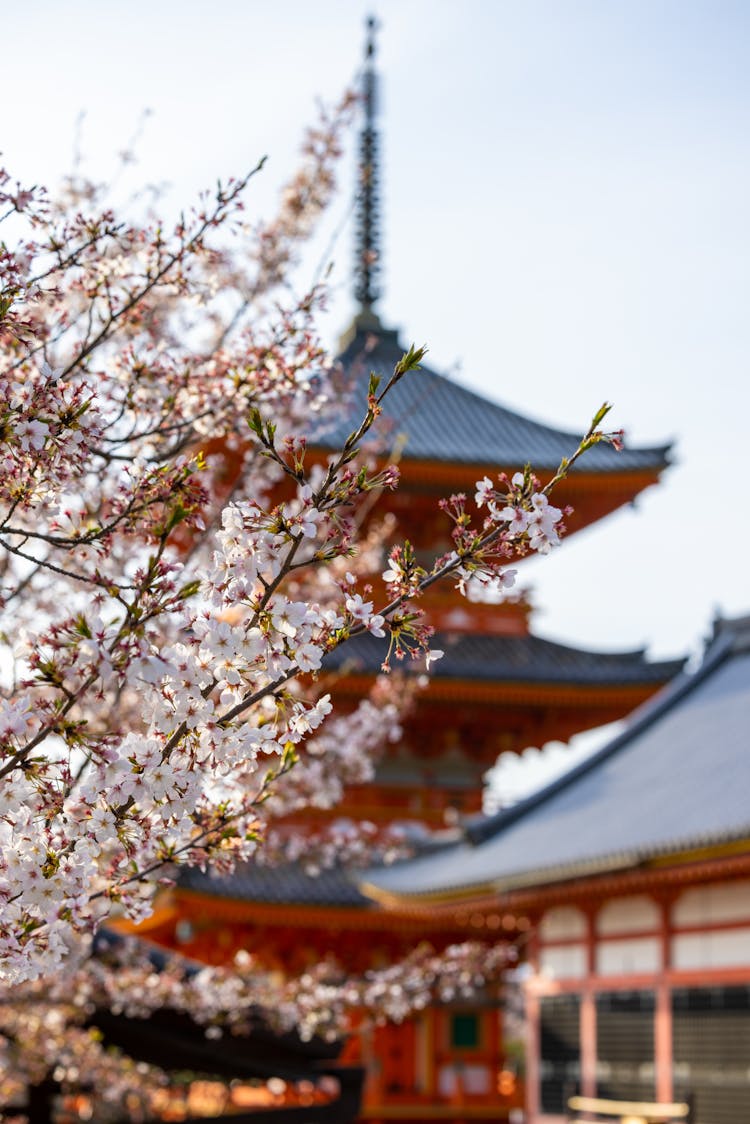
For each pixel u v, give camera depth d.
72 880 6.12
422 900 35.38
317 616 5.80
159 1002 17.39
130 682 5.77
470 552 5.90
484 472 41.88
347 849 26.12
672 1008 28.59
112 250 9.23
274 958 40.22
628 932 30.41
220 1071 18.02
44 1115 20.61
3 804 5.88
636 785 34.53
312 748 20.95
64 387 6.51
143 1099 22.17
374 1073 39.66
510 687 41.94
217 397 10.02
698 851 25.45
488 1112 40.12
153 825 6.30
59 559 9.62
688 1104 26.05
